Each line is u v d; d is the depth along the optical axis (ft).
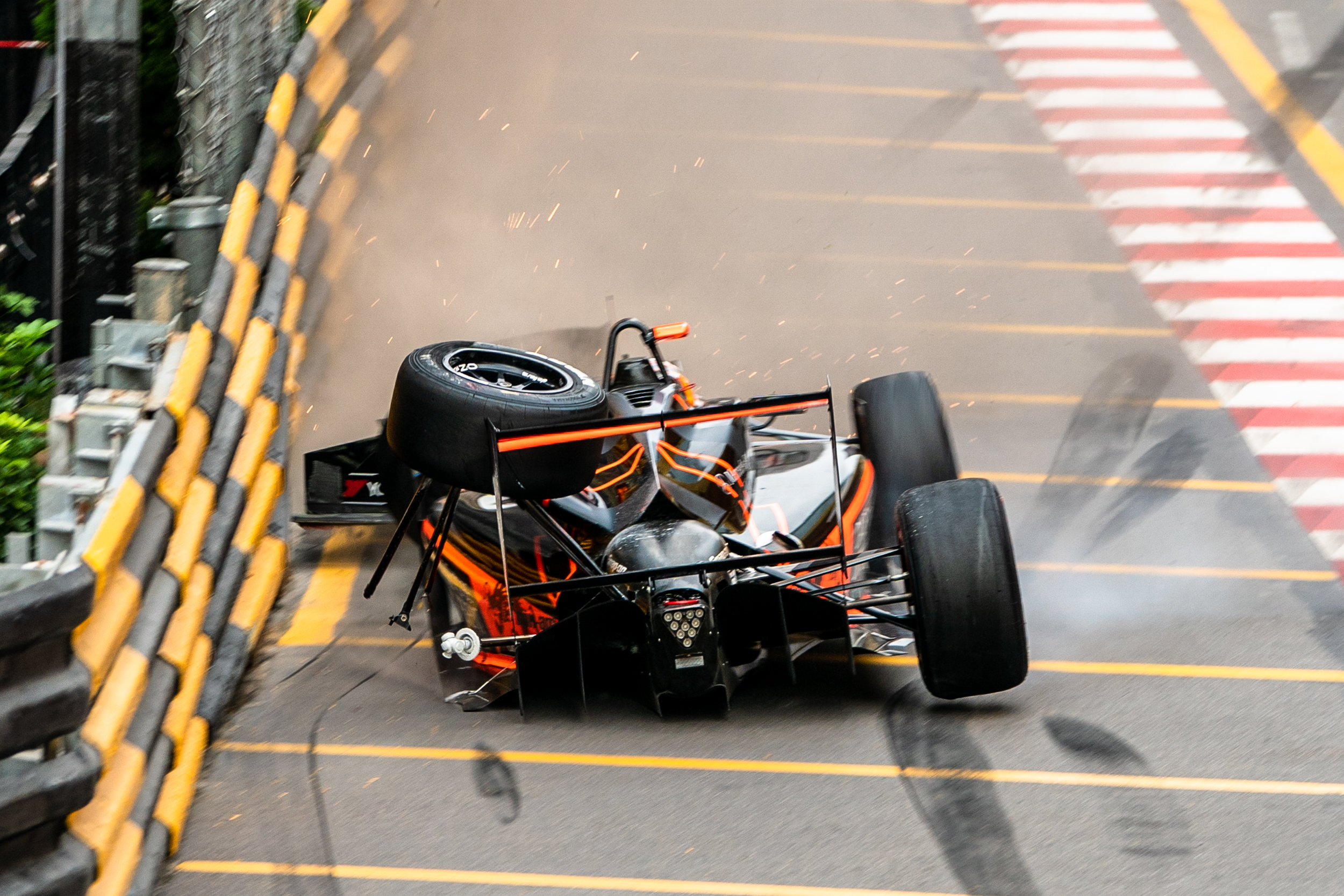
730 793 62.44
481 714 70.18
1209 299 122.62
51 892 49.70
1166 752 64.75
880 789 62.28
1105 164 149.79
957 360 113.29
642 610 63.62
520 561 69.77
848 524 76.33
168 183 106.83
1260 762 63.72
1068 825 59.26
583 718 69.36
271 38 98.84
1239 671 72.13
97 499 62.13
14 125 118.62
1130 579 82.99
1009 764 63.93
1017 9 190.49
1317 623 77.05
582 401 66.23
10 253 104.78
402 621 72.38
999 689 64.64
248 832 61.05
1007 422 103.81
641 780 63.57
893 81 171.22
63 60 79.87
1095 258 130.93
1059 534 88.69
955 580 63.41
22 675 48.73
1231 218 138.10
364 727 69.36
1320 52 173.06
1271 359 112.06
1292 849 57.26
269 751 67.62
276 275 93.66
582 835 59.72
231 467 78.74
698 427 72.90
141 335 72.49
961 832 59.00
